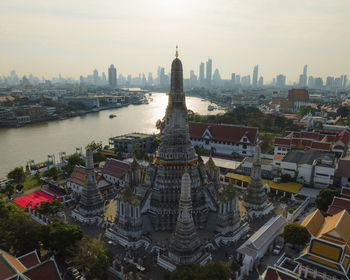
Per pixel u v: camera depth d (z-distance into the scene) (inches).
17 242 3026.6
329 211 3747.5
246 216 3993.6
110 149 7854.3
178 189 3531.0
